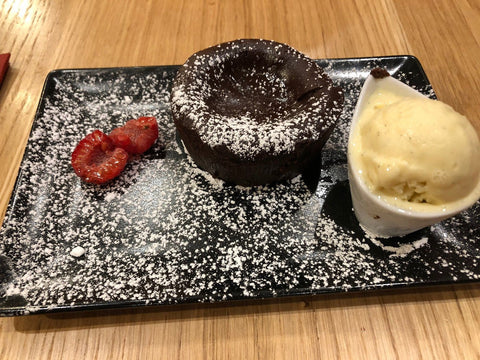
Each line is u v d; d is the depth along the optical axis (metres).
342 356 0.18
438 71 0.28
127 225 0.21
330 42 0.30
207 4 0.33
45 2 0.32
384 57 0.27
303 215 0.21
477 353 0.18
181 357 0.18
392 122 0.18
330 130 0.21
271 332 0.18
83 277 0.19
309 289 0.18
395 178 0.17
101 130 0.25
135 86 0.26
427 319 0.19
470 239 0.20
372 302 0.19
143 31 0.31
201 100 0.21
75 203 0.22
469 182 0.17
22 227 0.20
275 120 0.22
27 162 0.22
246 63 0.24
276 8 0.32
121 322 0.18
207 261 0.19
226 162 0.21
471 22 0.31
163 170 0.23
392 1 0.32
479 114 0.26
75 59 0.29
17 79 0.28
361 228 0.21
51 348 0.18
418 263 0.19
